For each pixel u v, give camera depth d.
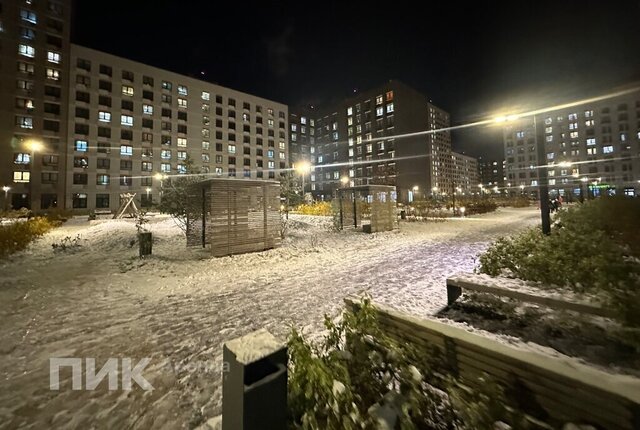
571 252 4.55
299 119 87.50
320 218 19.67
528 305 4.16
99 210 44.91
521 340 3.32
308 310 4.59
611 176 72.12
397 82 70.75
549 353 2.91
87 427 2.24
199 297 5.25
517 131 88.12
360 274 6.73
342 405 1.64
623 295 2.87
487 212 32.84
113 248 10.14
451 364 2.08
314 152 90.75
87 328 3.96
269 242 10.05
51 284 6.02
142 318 4.30
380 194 15.09
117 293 5.47
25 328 3.94
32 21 40.41
